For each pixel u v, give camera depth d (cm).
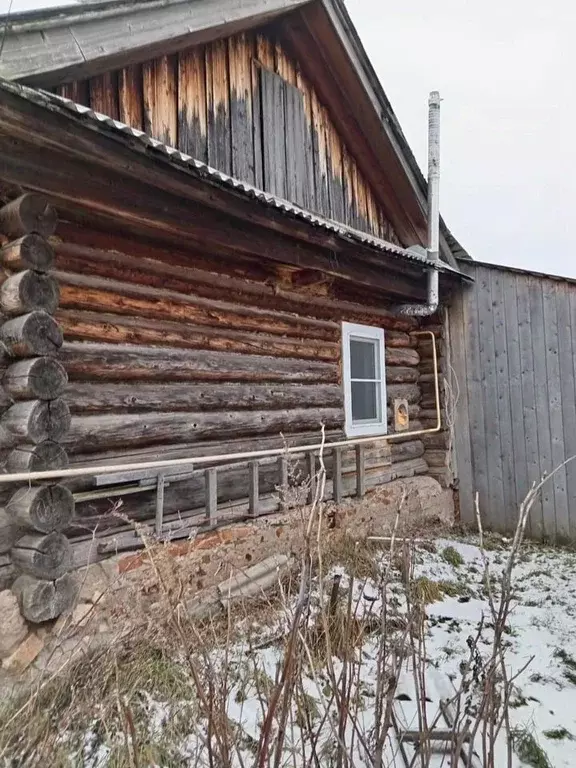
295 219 439
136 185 353
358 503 587
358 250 529
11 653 295
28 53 304
